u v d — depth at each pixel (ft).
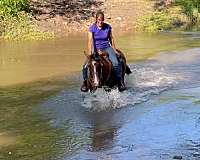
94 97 38.52
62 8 83.56
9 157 26.73
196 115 33.09
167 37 71.67
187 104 35.88
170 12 85.92
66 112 35.35
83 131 30.91
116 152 26.68
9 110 36.35
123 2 90.58
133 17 84.28
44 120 33.60
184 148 26.89
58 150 27.61
